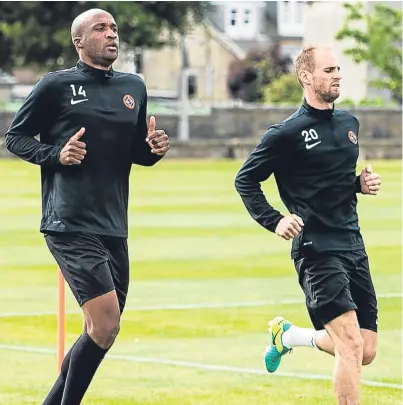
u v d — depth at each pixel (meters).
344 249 7.43
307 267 7.43
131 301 13.41
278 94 58.53
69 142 7.18
